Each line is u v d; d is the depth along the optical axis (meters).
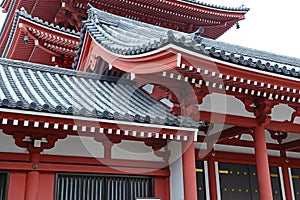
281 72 6.78
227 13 17.11
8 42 14.57
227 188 9.61
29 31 12.66
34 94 7.02
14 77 8.05
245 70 6.54
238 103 7.79
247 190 9.88
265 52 12.01
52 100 6.82
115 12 15.49
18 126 6.20
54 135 6.65
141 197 7.04
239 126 8.43
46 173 6.58
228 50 9.63
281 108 8.35
